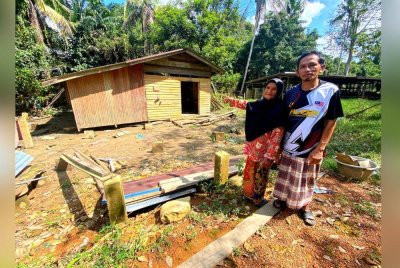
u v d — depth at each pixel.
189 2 20.42
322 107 2.38
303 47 27.92
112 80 9.00
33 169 4.92
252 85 26.25
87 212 3.29
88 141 7.35
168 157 5.59
